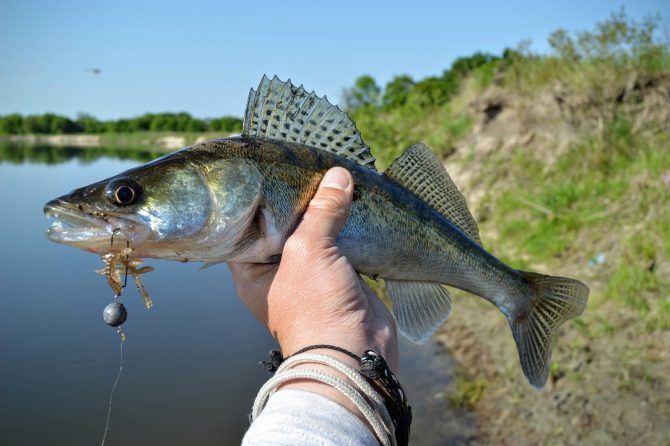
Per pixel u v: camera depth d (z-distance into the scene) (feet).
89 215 1.09
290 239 0.95
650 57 5.20
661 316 2.97
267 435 0.61
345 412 0.66
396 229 1.32
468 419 2.71
